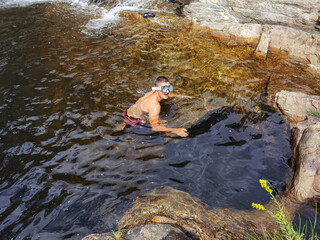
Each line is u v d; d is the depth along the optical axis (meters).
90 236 3.08
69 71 6.65
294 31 7.53
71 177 3.97
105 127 4.89
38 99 5.61
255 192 3.80
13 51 7.67
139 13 10.10
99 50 7.70
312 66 6.89
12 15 10.52
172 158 4.34
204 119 5.11
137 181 3.96
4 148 4.41
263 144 4.59
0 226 3.26
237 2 9.44
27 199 3.62
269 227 3.23
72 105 5.43
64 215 3.44
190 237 3.14
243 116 5.20
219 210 3.54
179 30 8.94
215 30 8.70
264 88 6.00
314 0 8.48
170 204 3.58
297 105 5.23
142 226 3.17
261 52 7.55
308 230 3.18
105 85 6.07
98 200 3.65
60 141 4.58
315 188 3.54
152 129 4.84
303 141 4.16
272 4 8.88
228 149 4.50
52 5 11.77
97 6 11.48
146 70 6.67
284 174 4.06
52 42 8.21
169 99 5.59
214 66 6.88
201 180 3.99
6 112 5.23
